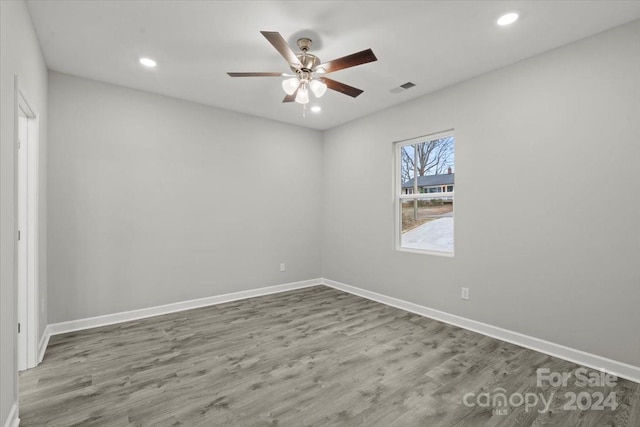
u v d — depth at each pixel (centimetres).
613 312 241
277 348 286
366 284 458
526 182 290
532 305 286
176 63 303
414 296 391
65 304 322
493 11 223
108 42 266
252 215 459
